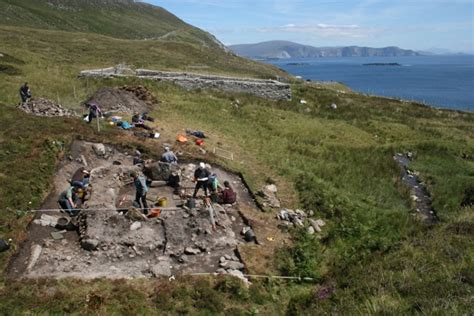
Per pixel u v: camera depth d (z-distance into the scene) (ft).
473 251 43.57
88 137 78.07
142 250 52.24
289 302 44.37
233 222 62.59
